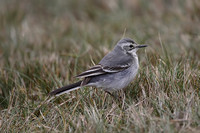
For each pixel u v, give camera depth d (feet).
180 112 34.27
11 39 63.41
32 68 49.47
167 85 39.27
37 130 36.24
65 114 37.81
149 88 39.83
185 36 57.62
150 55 48.11
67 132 35.42
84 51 56.03
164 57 45.73
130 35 51.31
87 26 69.92
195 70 42.06
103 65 40.60
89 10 77.10
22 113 39.63
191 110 33.96
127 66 40.86
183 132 31.37
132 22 68.03
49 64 51.03
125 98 40.11
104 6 78.33
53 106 39.86
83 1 80.89
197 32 58.80
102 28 67.97
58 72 49.65
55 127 36.50
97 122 34.50
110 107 39.11
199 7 65.51
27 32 67.77
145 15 70.79
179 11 67.05
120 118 35.29
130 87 42.16
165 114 34.19
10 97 41.93
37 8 80.69
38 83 45.65
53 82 45.19
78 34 66.39
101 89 42.16
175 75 40.27
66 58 53.72
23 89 44.11
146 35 60.03
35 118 38.17
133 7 75.36
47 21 74.84
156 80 39.99
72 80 46.62
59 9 79.61
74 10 79.00
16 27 68.59
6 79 46.85
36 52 58.29
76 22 72.64
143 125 32.99
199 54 51.62
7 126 37.17
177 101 35.83
